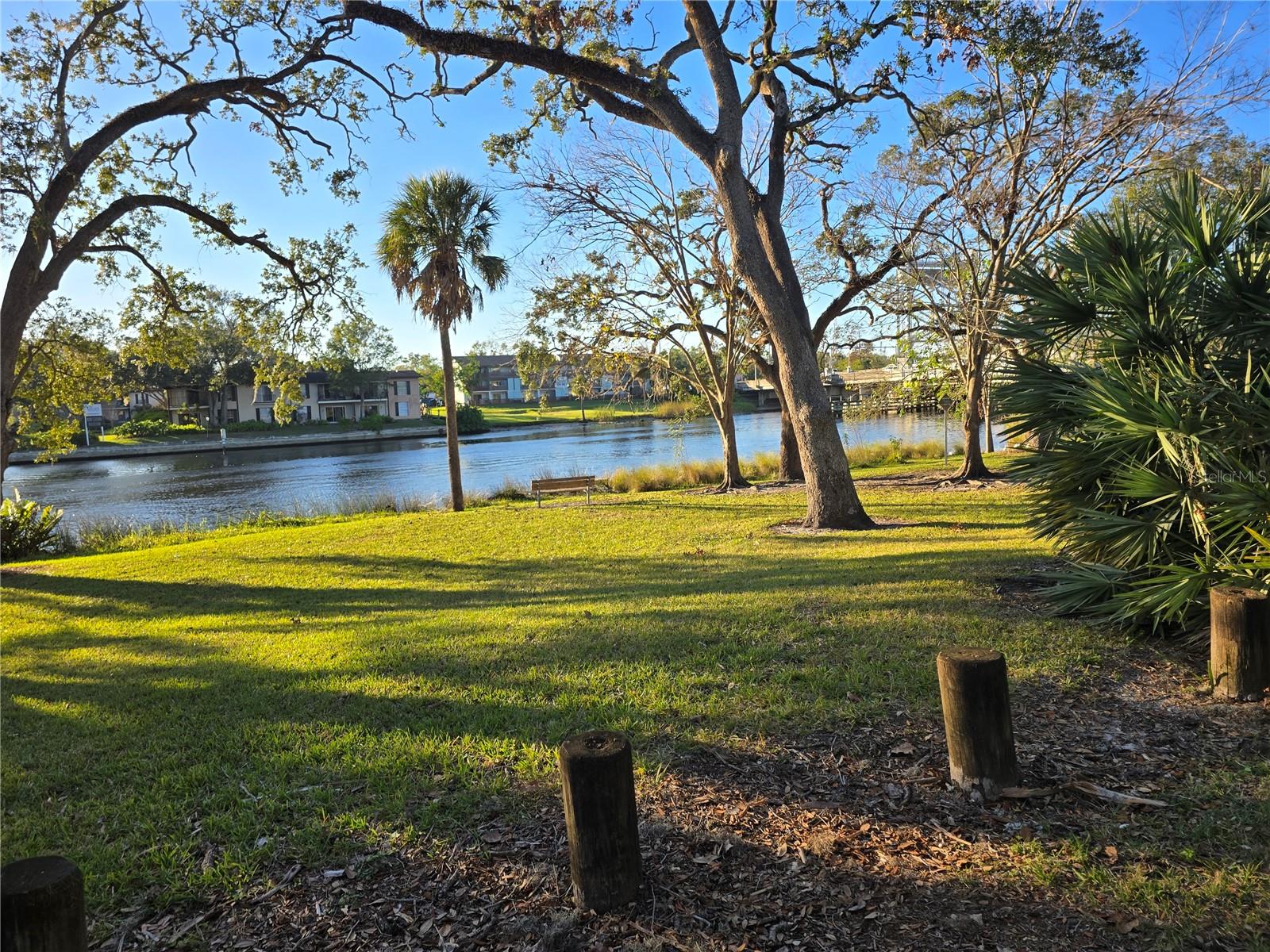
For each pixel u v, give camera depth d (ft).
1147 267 18.38
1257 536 14.10
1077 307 19.06
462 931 8.79
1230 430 15.57
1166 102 44.01
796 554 30.94
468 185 63.52
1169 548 16.81
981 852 9.61
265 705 16.44
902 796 10.95
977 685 10.59
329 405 271.08
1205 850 9.41
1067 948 7.98
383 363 294.46
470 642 20.20
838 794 11.11
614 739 9.19
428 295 62.85
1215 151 45.39
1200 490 15.69
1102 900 8.65
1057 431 18.74
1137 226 20.35
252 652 21.34
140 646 23.40
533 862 9.91
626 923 8.66
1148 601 15.42
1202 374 16.85
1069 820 10.16
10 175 39.34
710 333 63.21
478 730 14.05
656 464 98.32
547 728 13.87
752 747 12.61
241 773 13.05
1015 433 19.58
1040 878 9.05
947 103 50.90
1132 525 16.57
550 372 67.67
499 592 28.22
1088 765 11.49
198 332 64.13
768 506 49.08
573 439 176.76
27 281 41.04
